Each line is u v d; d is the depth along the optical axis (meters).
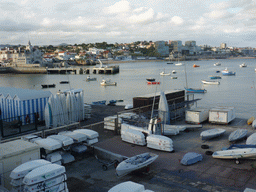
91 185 16.09
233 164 18.23
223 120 28.59
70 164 19.53
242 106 70.19
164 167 18.23
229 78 154.62
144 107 32.94
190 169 17.70
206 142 23.39
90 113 35.16
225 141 23.41
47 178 12.77
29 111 30.95
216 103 76.31
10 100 31.38
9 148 16.30
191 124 29.61
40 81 168.00
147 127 25.28
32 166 13.90
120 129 26.81
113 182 16.44
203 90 99.12
